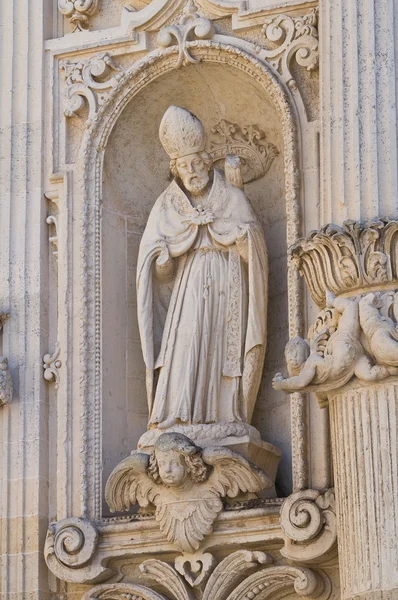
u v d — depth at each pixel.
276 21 23.62
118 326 23.98
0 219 24.44
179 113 23.48
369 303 20.08
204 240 23.47
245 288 23.17
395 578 19.39
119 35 24.59
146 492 22.45
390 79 20.92
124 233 24.42
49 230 24.42
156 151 24.84
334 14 21.47
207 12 24.17
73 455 23.38
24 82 24.92
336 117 21.08
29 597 22.92
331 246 20.38
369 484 19.77
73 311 23.88
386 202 20.50
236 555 22.09
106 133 24.31
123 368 23.88
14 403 23.69
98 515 23.02
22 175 24.56
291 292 22.69
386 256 20.11
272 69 23.53
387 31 21.11
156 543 22.52
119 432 23.59
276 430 23.22
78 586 23.02
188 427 22.53
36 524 23.16
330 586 21.84
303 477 22.02
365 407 19.95
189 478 22.22
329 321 20.36
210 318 23.08
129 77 24.25
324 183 21.09
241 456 22.03
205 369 22.89
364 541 19.70
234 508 22.12
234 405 22.75
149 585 22.69
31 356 23.83
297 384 20.20
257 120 24.25
